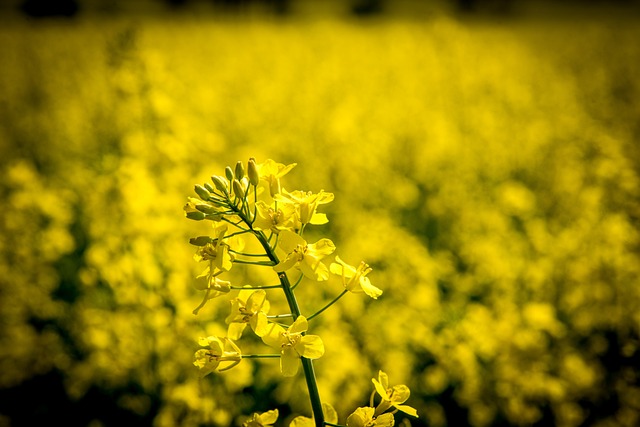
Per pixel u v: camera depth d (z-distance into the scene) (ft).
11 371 2.21
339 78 6.20
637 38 8.94
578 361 1.93
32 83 6.37
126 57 2.53
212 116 4.46
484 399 1.94
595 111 5.15
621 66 6.94
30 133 4.83
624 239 2.31
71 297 2.65
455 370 1.97
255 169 1.16
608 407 1.96
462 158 3.90
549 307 1.96
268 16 17.07
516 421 1.87
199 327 1.92
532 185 3.75
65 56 7.67
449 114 4.87
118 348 1.95
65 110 4.93
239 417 1.82
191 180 2.39
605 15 16.60
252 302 1.13
